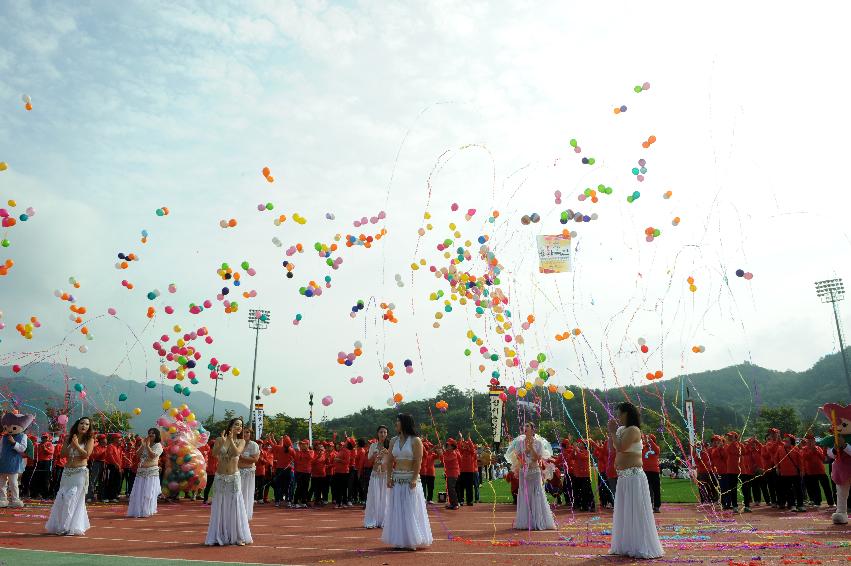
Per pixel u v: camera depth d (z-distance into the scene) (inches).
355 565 260.2
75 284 547.8
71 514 367.2
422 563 265.3
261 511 579.2
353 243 537.0
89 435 386.6
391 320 535.5
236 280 555.8
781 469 543.5
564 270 493.4
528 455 414.6
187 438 637.9
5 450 524.1
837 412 422.0
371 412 2177.7
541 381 443.5
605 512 543.5
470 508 614.9
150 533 382.3
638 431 295.1
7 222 498.6
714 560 271.4
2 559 267.1
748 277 473.7
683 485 1000.9
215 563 262.1
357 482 688.4
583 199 480.7
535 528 404.5
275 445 703.1
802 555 285.1
